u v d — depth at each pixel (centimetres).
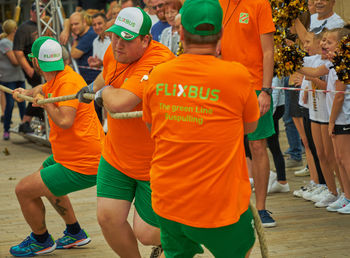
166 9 1131
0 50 1781
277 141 1066
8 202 1082
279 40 862
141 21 566
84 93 661
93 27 1502
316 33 895
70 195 1124
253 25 802
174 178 459
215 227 454
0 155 1598
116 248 611
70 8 3378
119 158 593
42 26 1677
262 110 802
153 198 480
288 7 848
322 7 891
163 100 460
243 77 452
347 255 736
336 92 857
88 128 725
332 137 887
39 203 766
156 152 475
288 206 980
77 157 723
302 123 1060
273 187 1070
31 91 859
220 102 447
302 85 984
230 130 451
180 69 456
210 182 449
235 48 811
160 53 582
